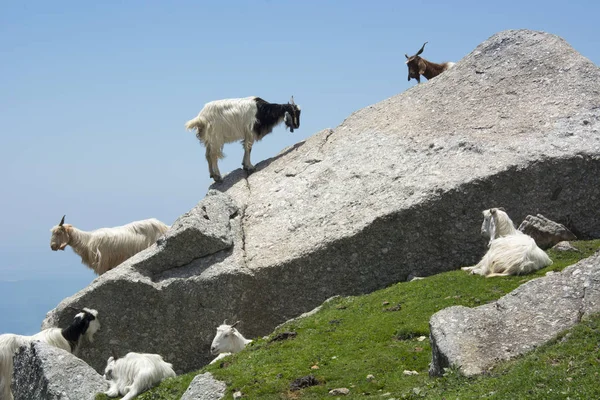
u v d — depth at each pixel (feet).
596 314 25.85
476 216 44.06
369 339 33.30
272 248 46.73
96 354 46.03
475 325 27.04
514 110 50.90
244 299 45.19
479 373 24.88
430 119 53.42
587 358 23.11
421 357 30.25
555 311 26.76
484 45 58.29
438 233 44.21
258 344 36.04
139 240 54.75
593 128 46.73
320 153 56.34
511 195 44.14
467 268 40.29
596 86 50.55
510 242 37.99
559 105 49.70
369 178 49.34
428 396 24.66
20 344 42.70
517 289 28.40
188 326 45.68
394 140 52.49
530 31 57.77
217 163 58.34
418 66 71.20
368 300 39.09
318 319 37.81
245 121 57.62
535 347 25.36
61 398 35.32
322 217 47.67
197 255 47.26
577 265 28.68
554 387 21.85
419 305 35.86
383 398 26.27
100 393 35.53
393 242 44.47
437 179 45.62
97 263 54.08
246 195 54.44
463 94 54.80
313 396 28.22
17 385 39.73
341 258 44.70
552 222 42.24
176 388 33.60
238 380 30.78
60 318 46.75
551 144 45.52
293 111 58.49
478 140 48.47
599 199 44.14
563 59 53.78
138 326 46.06
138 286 45.83
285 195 52.06
